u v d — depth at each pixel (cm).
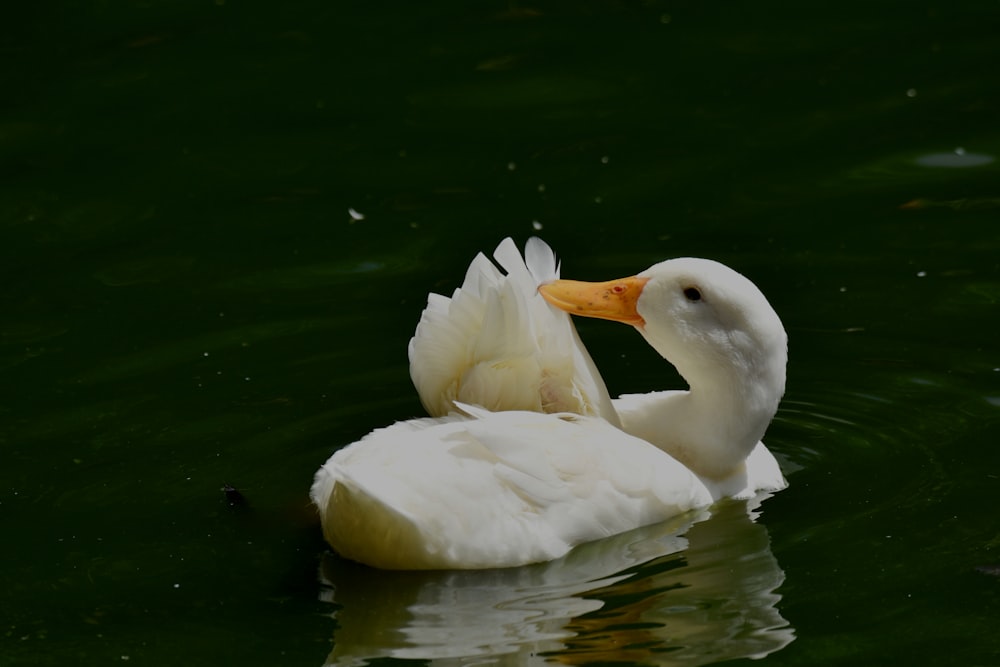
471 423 952
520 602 913
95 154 1775
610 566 960
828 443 1147
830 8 2139
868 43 2006
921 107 1811
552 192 1645
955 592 905
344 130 1825
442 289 1420
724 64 1967
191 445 1134
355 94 1920
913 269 1434
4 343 1323
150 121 1858
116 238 1563
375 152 1766
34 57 2044
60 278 1469
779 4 2159
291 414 1186
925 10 2105
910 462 1101
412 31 2116
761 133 1773
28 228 1590
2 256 1523
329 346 1310
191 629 879
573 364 1030
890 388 1222
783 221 1555
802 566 950
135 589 930
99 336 1336
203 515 1029
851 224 1538
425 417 1141
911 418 1171
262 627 883
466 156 1747
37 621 890
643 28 2103
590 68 1972
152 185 1692
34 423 1170
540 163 1720
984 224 1520
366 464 929
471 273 1002
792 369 1263
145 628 880
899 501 1039
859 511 1029
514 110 1867
